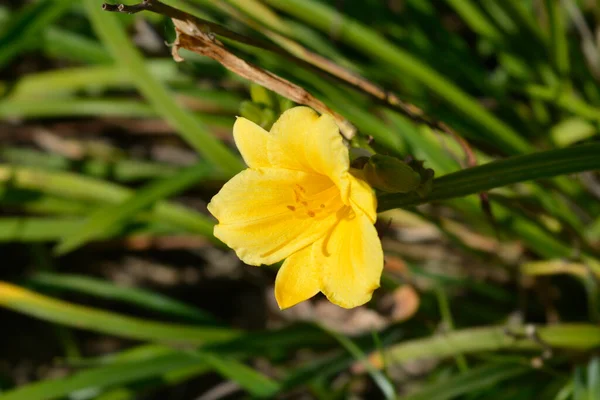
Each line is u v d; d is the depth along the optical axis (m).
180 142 1.25
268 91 0.78
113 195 1.02
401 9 1.15
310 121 0.73
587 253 0.92
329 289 0.74
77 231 0.95
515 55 1.03
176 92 1.04
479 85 1.07
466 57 1.09
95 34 1.14
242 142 0.75
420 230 1.08
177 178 0.98
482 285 1.00
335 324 1.11
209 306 1.23
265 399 0.91
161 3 0.76
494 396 0.92
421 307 0.96
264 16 0.94
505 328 0.90
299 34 1.00
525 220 0.92
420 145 0.93
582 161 0.75
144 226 1.02
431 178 0.75
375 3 1.10
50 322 1.20
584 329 0.90
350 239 0.74
